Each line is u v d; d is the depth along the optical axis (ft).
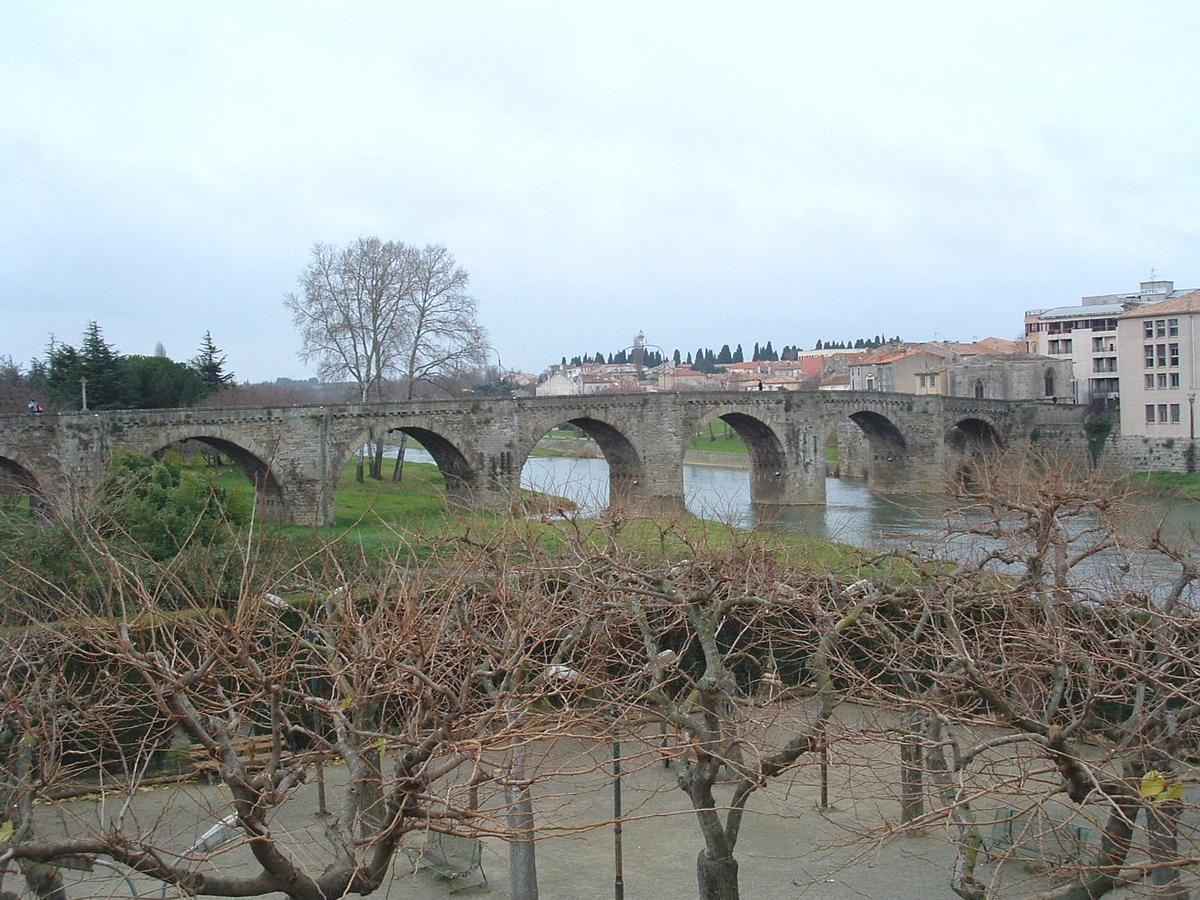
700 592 73.56
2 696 54.24
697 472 446.19
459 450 269.03
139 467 143.64
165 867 43.55
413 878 74.84
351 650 57.11
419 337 314.14
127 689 78.43
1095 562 122.31
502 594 70.79
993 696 56.70
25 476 193.67
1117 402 423.64
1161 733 60.23
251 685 67.31
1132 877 63.26
